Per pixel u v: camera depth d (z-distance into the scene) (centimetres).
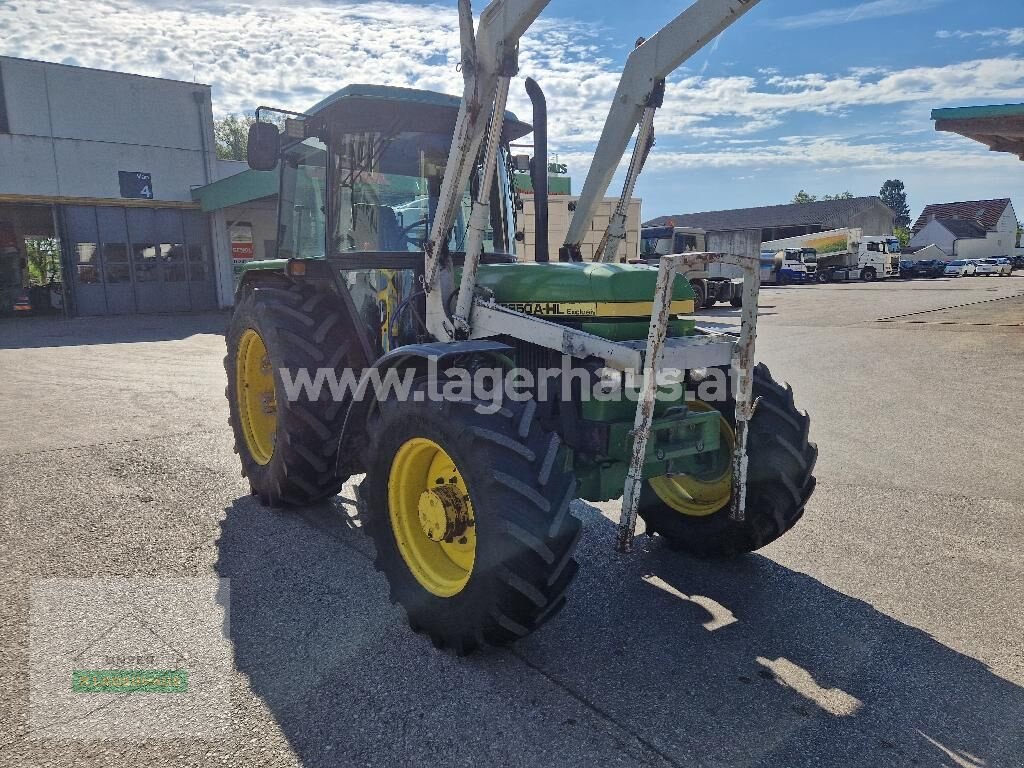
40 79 2012
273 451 439
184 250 2295
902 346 1186
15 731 246
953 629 315
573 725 250
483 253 414
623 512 291
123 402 790
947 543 406
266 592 348
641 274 329
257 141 418
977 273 4388
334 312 442
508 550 265
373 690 270
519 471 271
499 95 314
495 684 274
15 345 1364
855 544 406
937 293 2611
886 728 249
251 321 457
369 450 325
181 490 493
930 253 5141
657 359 281
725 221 6347
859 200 6119
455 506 299
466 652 290
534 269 349
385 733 246
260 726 249
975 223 6581
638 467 289
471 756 234
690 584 361
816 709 260
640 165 401
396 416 306
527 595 270
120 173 2158
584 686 273
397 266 409
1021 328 1395
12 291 2161
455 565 313
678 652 298
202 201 2228
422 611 302
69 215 2086
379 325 418
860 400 781
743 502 330
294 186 482
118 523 432
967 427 659
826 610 333
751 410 323
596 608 337
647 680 278
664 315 278
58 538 410
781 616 328
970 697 267
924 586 355
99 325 1798
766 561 387
